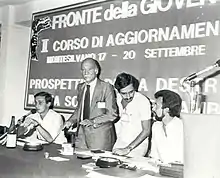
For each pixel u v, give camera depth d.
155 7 3.04
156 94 2.82
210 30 2.66
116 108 3.22
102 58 3.45
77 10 3.72
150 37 3.07
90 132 3.33
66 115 3.74
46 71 4.03
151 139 2.89
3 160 2.12
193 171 1.27
